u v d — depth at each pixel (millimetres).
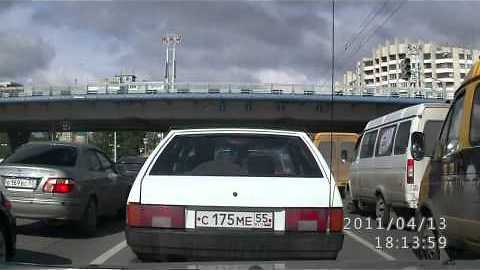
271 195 5566
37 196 10328
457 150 6445
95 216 11289
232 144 6305
